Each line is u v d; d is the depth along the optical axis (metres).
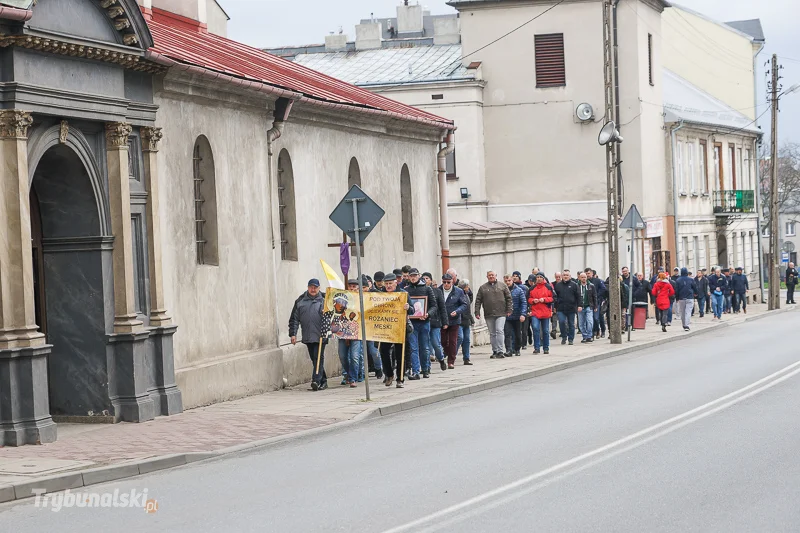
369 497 12.48
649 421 18.20
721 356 31.55
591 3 54.91
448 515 11.39
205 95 22.31
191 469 15.11
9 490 13.23
